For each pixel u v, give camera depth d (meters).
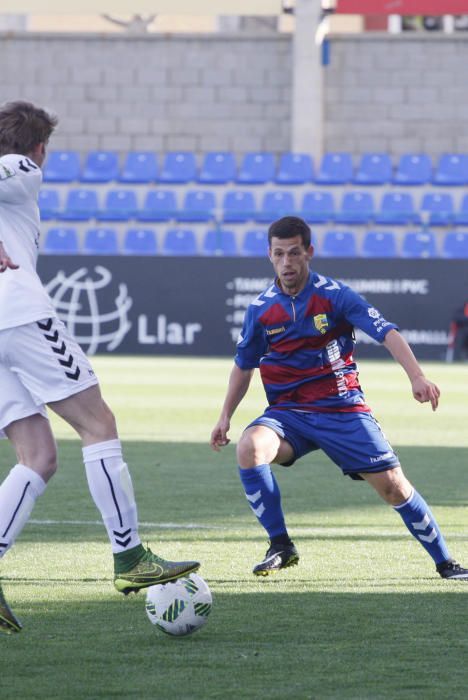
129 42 98.50
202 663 13.24
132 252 89.00
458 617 15.52
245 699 11.86
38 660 13.34
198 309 81.94
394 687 12.30
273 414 18.53
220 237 89.31
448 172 93.75
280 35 97.56
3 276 14.60
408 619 15.40
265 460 18.06
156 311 82.06
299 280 18.08
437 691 12.16
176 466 32.44
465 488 28.95
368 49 96.94
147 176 95.75
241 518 23.89
